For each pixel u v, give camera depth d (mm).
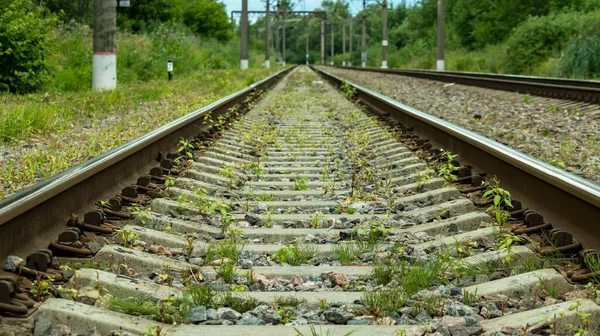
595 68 29484
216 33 66375
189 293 3736
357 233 5176
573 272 3850
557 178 4383
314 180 7727
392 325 3332
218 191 6773
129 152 5844
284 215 5891
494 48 47438
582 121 13281
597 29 31688
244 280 4152
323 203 6336
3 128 9758
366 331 3234
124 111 13977
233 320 3461
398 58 76250
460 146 7336
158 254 4547
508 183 5574
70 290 3402
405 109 10781
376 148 9727
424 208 5926
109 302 3463
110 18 18766
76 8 39531
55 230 4168
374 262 4523
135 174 6254
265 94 21469
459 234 4965
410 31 83188
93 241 4332
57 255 4008
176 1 50781
